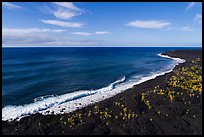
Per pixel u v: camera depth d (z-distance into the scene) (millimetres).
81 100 30812
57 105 28781
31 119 21469
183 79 34594
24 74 54312
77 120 21172
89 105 26844
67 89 38250
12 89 38062
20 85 41344
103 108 23875
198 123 19750
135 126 19438
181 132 18469
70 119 21016
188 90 27578
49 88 39031
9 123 21297
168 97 25266
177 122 19984
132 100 24656
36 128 19625
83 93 34875
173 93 26500
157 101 24516
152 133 18359
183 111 21859
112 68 65688
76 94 34344
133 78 48844
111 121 20469
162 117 20922
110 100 27234
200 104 23625
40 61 90125
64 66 71438
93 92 35469
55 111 26219
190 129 18875
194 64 53969
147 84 37094
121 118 21125
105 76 51312
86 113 22984
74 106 28031
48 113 25391
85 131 18953
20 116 24844
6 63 81875
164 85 30578
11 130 19578
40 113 24172
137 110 22469
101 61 88812
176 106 22734
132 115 21312
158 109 22516
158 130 18844
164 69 63375
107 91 36031
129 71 59375
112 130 18906
